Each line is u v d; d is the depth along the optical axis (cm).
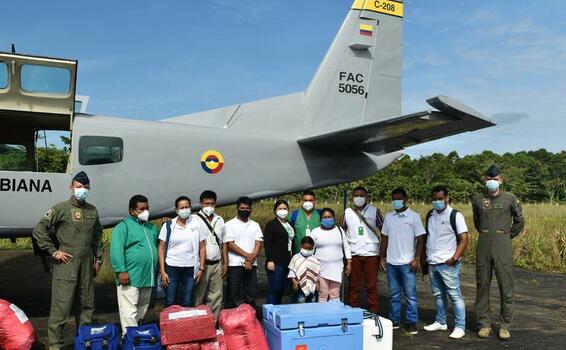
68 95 621
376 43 860
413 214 578
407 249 574
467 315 676
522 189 5097
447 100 541
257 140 750
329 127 824
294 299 597
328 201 3272
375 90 857
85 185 491
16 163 746
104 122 671
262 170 749
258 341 429
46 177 623
